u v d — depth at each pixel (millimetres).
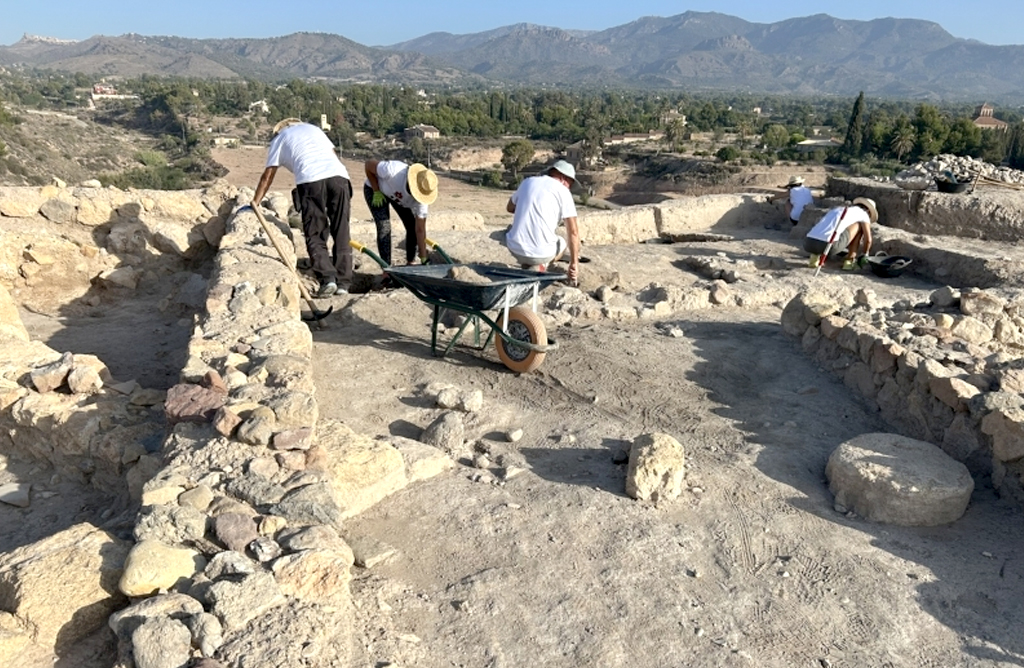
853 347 5859
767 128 128375
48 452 4711
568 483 4324
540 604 3326
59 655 2727
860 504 4156
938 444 4867
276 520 3252
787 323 6898
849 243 9898
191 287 7812
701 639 3189
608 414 5234
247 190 10227
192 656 2553
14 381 4961
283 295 5977
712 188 86625
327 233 7480
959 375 5035
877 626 3322
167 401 4160
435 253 8734
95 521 4102
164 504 3297
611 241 12000
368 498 3910
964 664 3129
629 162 105062
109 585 2902
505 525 3854
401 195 8008
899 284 9562
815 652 3160
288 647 2600
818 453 4836
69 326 7250
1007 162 93688
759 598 3461
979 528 4066
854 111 103312
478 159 107062
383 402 5270
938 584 3605
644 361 6117
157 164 100000
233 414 3879
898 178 13648
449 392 5188
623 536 3814
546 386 5645
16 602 2773
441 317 6996
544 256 7113
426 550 3645
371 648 2918
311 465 3729
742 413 5348
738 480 4438
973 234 11492
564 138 135500
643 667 3025
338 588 2980
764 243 11562
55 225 8648
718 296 8031
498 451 4715
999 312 6711
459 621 3197
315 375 5625
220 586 2758
